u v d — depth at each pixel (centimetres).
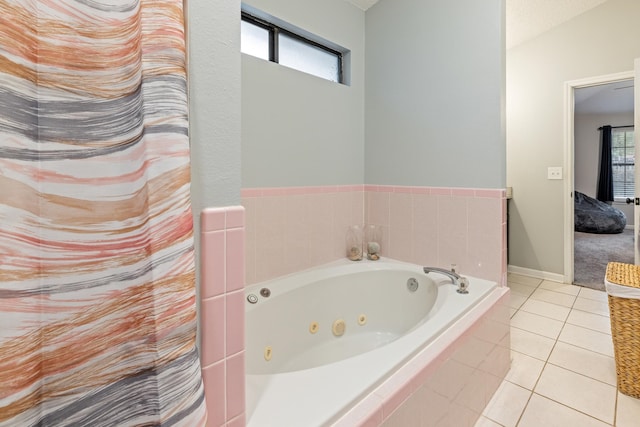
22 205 48
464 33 195
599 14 294
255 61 183
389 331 208
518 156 352
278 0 194
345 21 234
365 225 253
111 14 57
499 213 185
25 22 48
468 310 153
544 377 175
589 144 695
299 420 83
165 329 57
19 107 47
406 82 224
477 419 146
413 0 219
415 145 221
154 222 56
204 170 72
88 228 54
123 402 58
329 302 199
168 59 57
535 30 323
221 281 75
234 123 77
